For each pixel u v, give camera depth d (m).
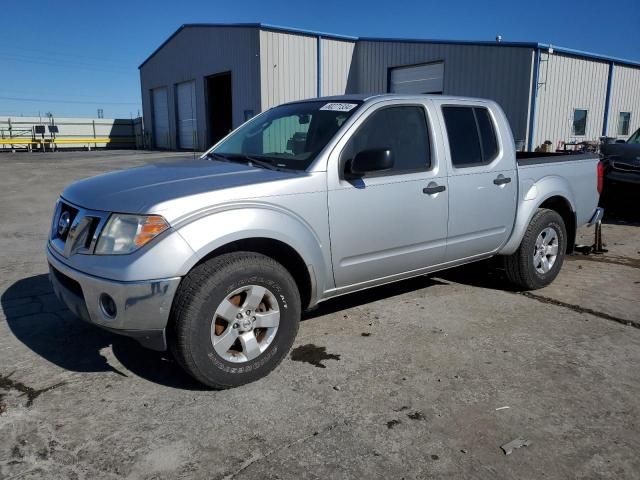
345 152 3.88
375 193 3.98
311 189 3.65
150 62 35.72
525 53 18.25
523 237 5.20
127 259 3.06
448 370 3.71
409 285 5.64
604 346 4.14
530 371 3.71
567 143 19.03
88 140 42.09
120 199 3.26
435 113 4.48
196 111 30.73
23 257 6.71
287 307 3.57
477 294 5.36
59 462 2.71
